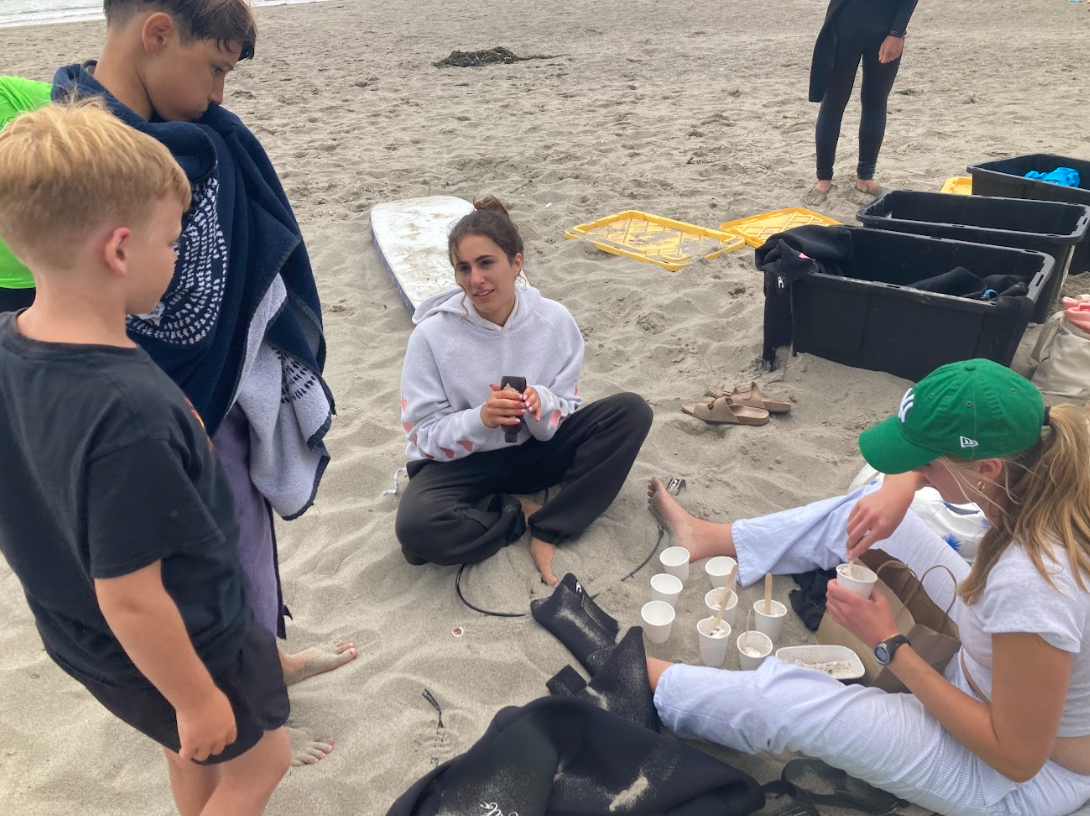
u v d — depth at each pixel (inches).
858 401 145.9
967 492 69.6
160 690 56.2
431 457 115.8
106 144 50.4
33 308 54.4
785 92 356.5
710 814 77.4
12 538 55.9
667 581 107.1
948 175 244.1
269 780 69.8
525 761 79.5
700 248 207.2
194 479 56.4
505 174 271.3
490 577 111.0
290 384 82.3
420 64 462.6
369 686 96.0
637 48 481.7
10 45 563.5
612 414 116.9
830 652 92.3
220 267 70.6
